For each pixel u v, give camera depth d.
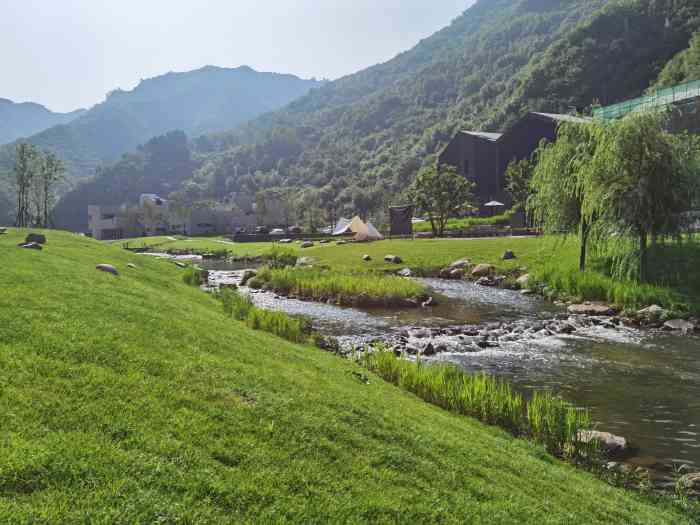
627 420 13.80
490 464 8.80
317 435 7.67
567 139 35.75
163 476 5.79
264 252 72.50
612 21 151.12
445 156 121.06
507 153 106.56
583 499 8.64
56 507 5.02
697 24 132.75
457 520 6.55
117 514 5.08
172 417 7.07
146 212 151.00
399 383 14.67
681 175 28.16
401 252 54.31
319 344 19.36
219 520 5.40
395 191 186.88
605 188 29.47
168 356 9.30
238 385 8.70
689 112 57.53
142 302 13.29
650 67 136.50
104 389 7.33
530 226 68.75
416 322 27.05
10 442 5.68
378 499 6.48
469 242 56.06
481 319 27.80
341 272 43.81
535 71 155.62
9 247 18.97
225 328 13.95
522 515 7.18
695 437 12.76
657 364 18.95
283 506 5.87
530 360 19.59
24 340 8.34
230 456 6.52
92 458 5.78
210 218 154.62
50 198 111.19
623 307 28.48
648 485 10.44
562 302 32.09
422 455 8.21
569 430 11.64
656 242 29.92
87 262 21.80
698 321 25.08
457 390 13.62
